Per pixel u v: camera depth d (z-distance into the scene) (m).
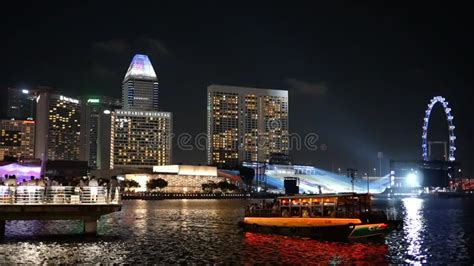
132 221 109.38
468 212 157.12
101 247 62.59
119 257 56.25
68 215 64.88
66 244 64.31
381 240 70.94
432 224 105.12
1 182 66.88
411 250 63.28
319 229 70.88
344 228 67.56
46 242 66.00
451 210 173.25
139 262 53.62
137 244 67.31
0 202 62.44
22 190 63.28
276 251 61.19
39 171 85.94
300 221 73.50
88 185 67.44
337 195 70.12
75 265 51.25
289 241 69.62
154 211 155.00
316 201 72.44
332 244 66.56
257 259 55.78
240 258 56.44
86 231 70.50
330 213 70.31
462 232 86.25
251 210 81.81
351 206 69.00
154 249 63.00
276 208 77.56
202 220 113.44
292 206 75.69
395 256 58.34
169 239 73.62
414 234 82.62
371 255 58.69
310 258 56.38
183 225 98.94
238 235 78.12
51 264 51.38
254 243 68.19
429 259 56.69
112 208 66.38
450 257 58.19
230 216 128.88
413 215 140.12
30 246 62.38
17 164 84.69
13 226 88.44
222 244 67.81
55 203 63.81
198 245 66.94
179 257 57.09
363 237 68.25
